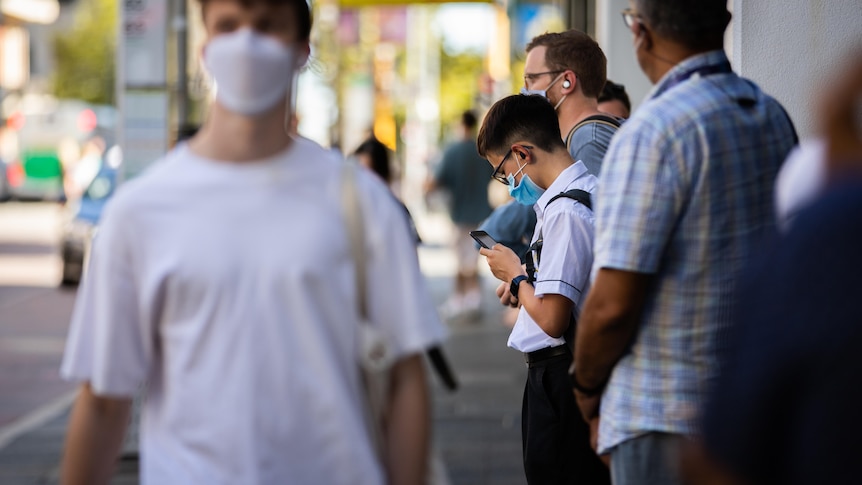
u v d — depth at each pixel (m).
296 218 5.16
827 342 3.74
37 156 85.75
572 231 8.14
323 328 5.13
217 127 5.26
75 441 5.41
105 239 5.23
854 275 3.77
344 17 65.19
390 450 5.38
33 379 21.78
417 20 83.06
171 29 15.68
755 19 11.27
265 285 5.09
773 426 3.82
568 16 27.62
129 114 15.61
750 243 6.38
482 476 13.95
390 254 5.29
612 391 6.62
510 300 8.91
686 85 6.52
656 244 6.31
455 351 24.22
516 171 8.81
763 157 6.44
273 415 5.08
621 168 6.38
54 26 131.50
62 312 31.33
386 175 16.50
